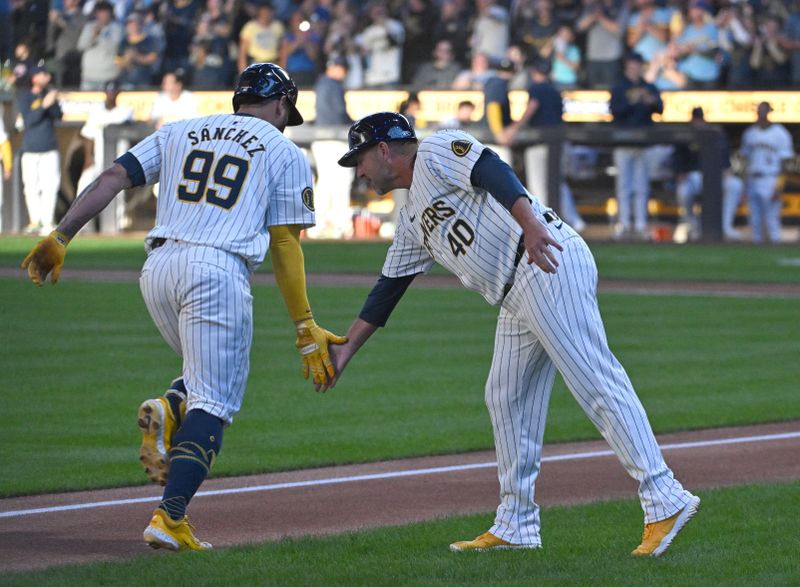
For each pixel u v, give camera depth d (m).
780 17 77.19
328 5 80.50
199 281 15.52
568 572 14.70
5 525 17.77
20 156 77.19
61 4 82.31
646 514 15.47
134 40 79.69
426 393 29.39
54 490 20.06
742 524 17.31
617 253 67.00
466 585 14.07
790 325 41.12
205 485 20.56
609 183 72.38
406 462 22.53
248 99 16.62
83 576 14.39
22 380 30.27
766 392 29.58
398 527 17.19
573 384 15.34
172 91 73.94
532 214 14.49
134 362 32.88
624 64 72.25
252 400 28.45
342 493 20.00
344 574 14.49
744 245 71.31
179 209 15.93
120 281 52.66
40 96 74.88
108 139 74.69
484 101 70.69
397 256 16.52
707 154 71.69
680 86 75.00
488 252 15.41
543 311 15.22
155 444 15.47
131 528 17.66
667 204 73.12
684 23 75.75
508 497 16.22
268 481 20.91
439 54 76.31
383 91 76.50
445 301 47.53
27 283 51.53
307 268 58.16
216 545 16.52
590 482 20.89
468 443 24.00
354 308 43.50
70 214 15.84
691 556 15.45
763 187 72.25
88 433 24.70
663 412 27.16
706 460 22.66
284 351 35.19
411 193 15.76
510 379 16.08
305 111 77.50
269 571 14.59
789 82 74.94
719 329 40.12
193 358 15.63
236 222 15.78
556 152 71.00
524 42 76.50
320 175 74.94
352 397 28.89
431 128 71.75
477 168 14.91
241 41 79.00
